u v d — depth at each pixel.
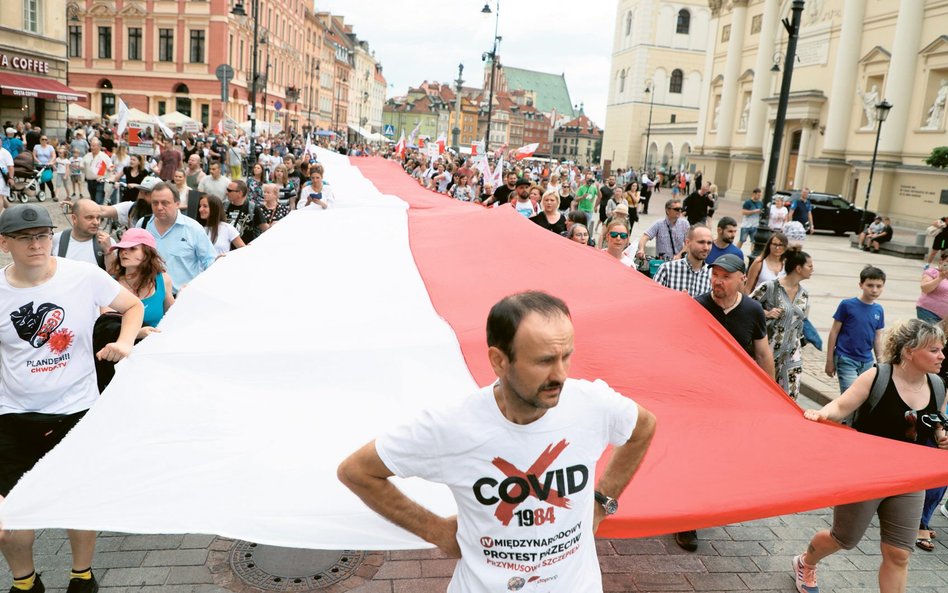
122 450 2.88
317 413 3.24
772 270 6.91
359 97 128.00
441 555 4.39
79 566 3.58
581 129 181.75
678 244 9.25
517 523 2.01
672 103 72.75
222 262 5.09
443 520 2.20
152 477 2.76
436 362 3.64
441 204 10.45
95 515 2.55
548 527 2.03
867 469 3.15
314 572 4.15
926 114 28.92
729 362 3.98
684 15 71.25
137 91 52.59
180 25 51.25
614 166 77.19
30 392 3.56
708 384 3.79
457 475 2.01
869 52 32.31
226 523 2.57
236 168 22.73
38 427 3.60
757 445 3.33
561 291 4.95
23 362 3.54
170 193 6.03
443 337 3.86
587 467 2.07
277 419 3.17
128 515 2.56
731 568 4.54
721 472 3.09
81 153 23.33
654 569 4.48
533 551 2.04
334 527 2.60
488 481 1.99
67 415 3.64
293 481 2.78
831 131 34.19
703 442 3.33
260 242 5.89
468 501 2.03
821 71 37.00
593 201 19.50
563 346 1.83
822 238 26.52
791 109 37.97
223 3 50.50
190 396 3.23
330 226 6.78
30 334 3.51
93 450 2.88
